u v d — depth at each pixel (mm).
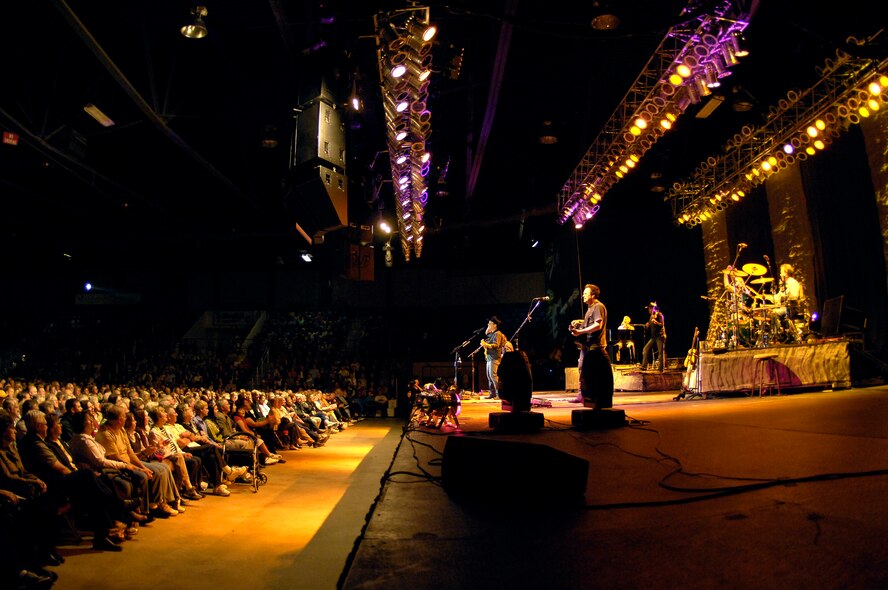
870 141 10742
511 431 4777
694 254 16031
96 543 4949
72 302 26891
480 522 2090
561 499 2348
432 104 12625
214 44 10383
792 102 10609
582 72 11445
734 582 1372
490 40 10320
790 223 12953
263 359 23672
